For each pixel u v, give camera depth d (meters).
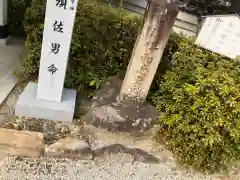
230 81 3.42
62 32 3.09
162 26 3.18
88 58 3.99
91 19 3.96
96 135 3.38
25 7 4.91
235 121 3.21
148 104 3.72
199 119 3.21
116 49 4.04
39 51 3.81
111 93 3.74
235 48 3.83
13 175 2.83
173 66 3.88
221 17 3.76
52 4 2.95
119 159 3.29
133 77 3.49
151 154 3.36
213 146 3.19
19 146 3.03
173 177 3.25
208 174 3.35
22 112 3.40
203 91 3.38
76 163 3.14
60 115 3.45
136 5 5.10
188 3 5.13
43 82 3.35
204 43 3.94
